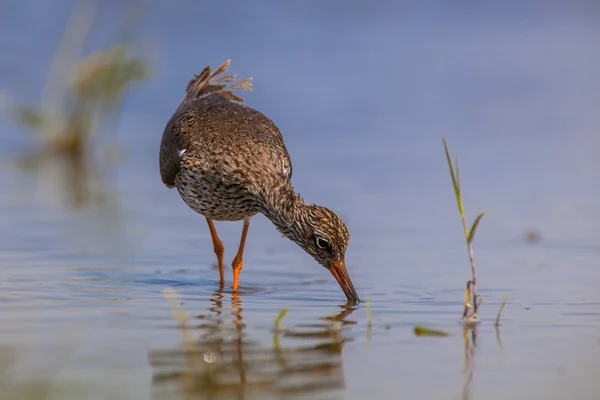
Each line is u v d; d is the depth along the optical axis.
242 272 13.62
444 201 18.11
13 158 22.05
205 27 28.47
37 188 19.14
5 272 12.74
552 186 19.03
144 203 18.14
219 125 13.48
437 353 9.45
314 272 13.63
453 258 14.16
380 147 22.55
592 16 33.53
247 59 27.34
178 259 14.15
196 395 8.16
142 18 28.09
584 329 10.31
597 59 29.45
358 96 26.05
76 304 11.09
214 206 13.43
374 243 15.14
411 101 25.92
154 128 24.12
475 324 10.54
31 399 7.89
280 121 24.30
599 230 15.88
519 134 23.55
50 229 15.68
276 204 12.75
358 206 17.67
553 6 33.91
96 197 18.50
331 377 8.71
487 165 20.86
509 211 17.19
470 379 8.68
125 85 23.03
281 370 8.87
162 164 14.09
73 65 22.91
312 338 9.91
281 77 26.64
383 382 8.58
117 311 10.80
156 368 8.80
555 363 9.13
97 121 22.95
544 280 12.77
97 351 9.26
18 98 23.47
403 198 18.33
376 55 28.95
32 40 26.52
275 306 11.43
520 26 32.59
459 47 30.27
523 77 27.94
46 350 9.24
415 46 29.94
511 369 8.95
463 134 23.56
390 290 12.34
